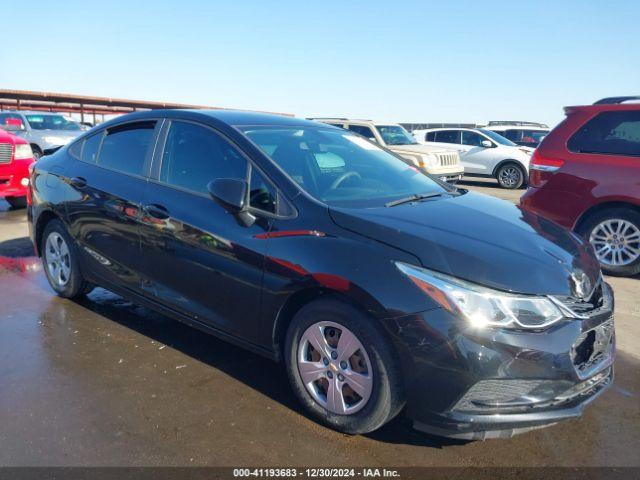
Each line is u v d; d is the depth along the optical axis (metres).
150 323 4.35
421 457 2.76
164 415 3.05
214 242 3.33
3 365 3.57
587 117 6.05
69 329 4.18
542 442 2.92
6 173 8.62
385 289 2.67
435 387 2.60
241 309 3.26
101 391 3.29
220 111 4.06
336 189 3.40
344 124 13.91
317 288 2.91
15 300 4.76
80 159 4.53
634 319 4.79
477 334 2.53
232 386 3.40
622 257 6.02
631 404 3.35
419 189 3.85
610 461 2.78
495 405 2.58
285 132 3.88
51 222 4.68
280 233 3.08
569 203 6.13
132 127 4.23
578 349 2.69
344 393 2.91
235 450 2.77
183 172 3.73
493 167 15.90
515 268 2.70
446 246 2.76
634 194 5.73
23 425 2.91
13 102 22.94
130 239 3.89
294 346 3.07
